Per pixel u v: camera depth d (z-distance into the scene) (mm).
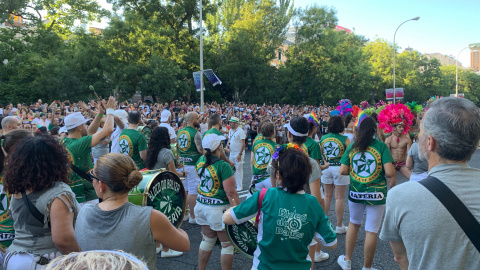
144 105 19391
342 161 4207
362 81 41844
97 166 2156
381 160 3920
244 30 34906
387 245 4973
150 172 3604
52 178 2383
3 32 26844
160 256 4648
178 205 3658
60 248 2340
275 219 2379
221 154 4078
